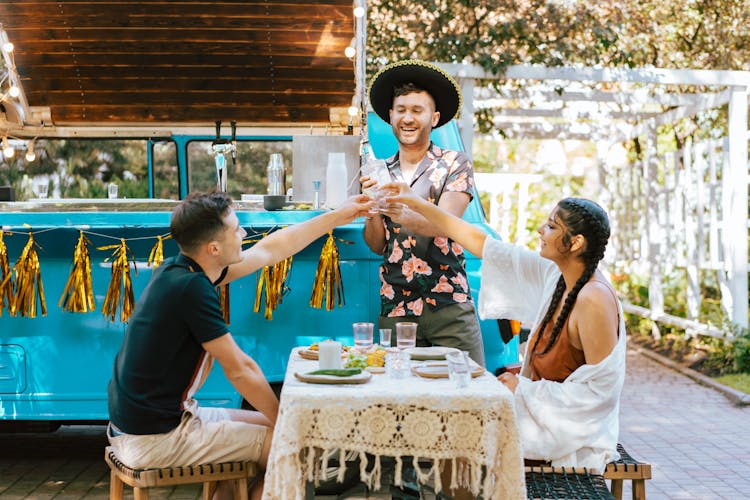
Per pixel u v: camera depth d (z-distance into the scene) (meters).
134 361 3.38
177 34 5.44
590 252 3.60
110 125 5.73
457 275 4.38
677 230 10.25
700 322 10.20
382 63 9.15
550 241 3.62
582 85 10.98
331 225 4.10
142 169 5.82
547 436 3.44
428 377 3.31
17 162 5.77
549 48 9.07
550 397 3.46
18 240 4.49
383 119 4.80
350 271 4.56
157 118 5.71
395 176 4.52
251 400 3.46
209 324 3.36
